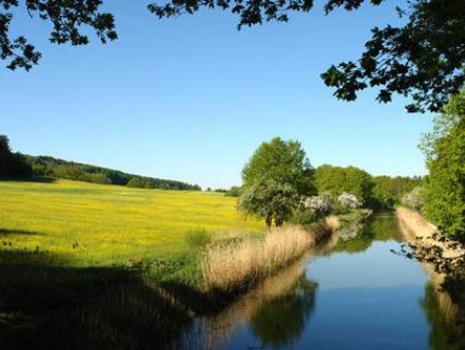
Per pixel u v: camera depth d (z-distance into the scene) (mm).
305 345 17438
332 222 61344
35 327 13250
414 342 17812
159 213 62344
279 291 25906
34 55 9062
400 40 6691
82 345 12781
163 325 16625
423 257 10219
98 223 44531
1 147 113000
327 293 25828
